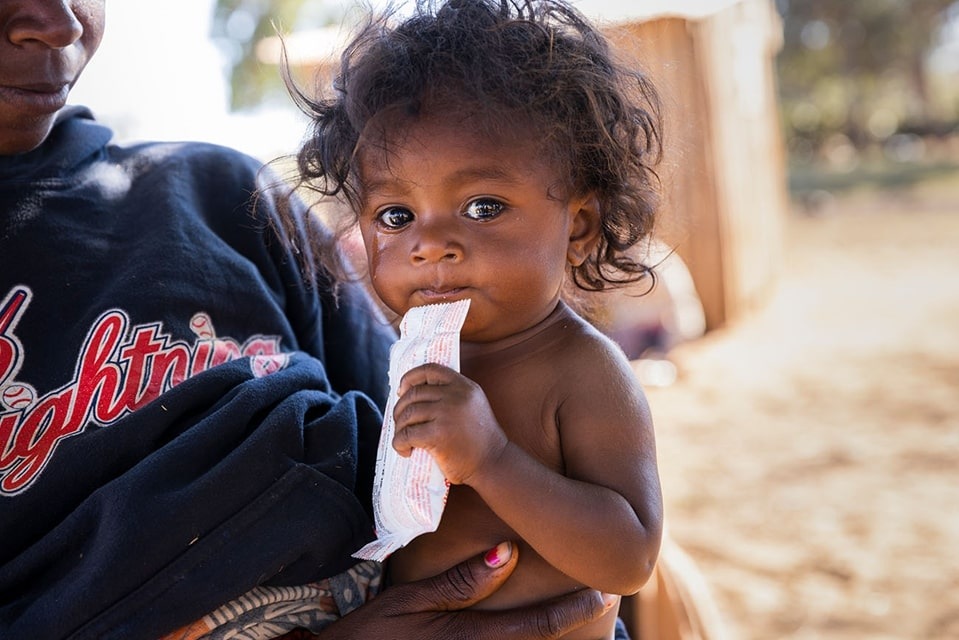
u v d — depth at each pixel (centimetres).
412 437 122
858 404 694
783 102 3200
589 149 139
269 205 175
